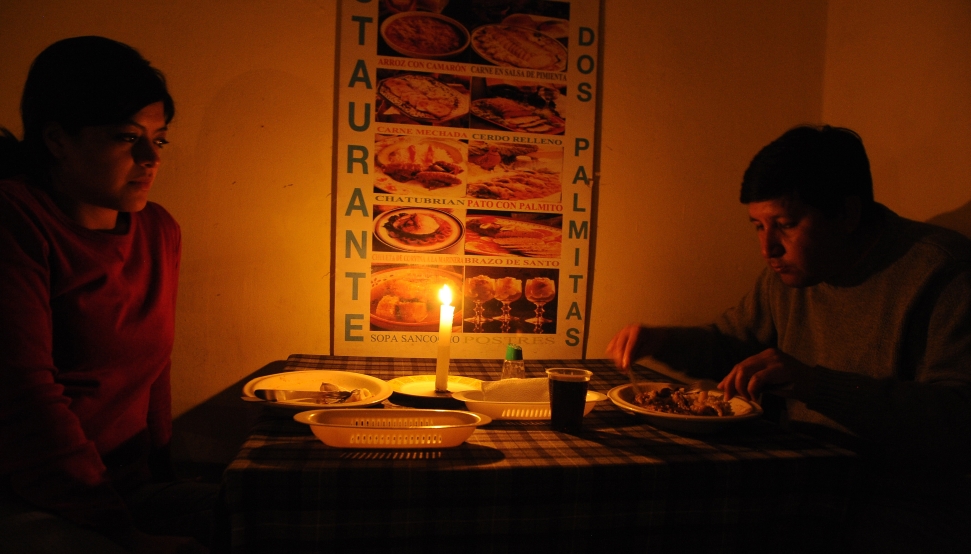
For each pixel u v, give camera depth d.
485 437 1.01
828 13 1.91
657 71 1.83
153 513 1.06
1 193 0.90
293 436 0.97
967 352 1.01
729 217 1.89
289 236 1.69
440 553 0.84
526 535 0.86
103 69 0.93
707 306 1.90
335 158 1.70
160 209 1.23
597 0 1.77
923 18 1.57
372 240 1.69
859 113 1.79
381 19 1.67
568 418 1.05
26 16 1.55
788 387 1.12
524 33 1.74
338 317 1.69
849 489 0.95
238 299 1.69
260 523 0.80
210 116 1.64
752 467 0.91
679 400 1.17
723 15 1.85
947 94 1.51
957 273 1.07
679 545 0.90
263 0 1.65
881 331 1.15
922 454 0.98
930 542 0.97
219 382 1.70
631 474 0.88
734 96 1.87
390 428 0.90
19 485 0.83
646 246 1.85
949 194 1.50
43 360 0.87
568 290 1.79
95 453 0.89
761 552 0.93
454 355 1.74
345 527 0.82
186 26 1.62
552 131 1.76
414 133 1.70
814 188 1.08
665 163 1.85
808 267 1.15
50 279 0.95
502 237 1.75
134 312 1.09
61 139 0.95
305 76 1.67
